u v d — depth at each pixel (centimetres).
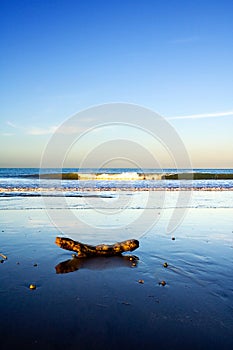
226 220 1014
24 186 2244
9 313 347
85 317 342
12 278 461
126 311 359
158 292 417
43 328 317
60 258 571
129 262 552
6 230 809
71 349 284
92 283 448
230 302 388
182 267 526
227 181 3150
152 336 307
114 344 292
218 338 306
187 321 338
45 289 421
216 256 594
